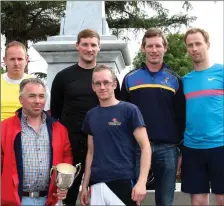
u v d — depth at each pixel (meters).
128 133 3.11
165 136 3.51
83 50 3.80
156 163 3.53
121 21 15.39
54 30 15.55
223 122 3.54
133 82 3.60
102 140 3.09
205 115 3.51
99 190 3.04
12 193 3.07
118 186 3.02
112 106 3.15
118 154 3.06
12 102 3.77
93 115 3.17
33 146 3.19
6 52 3.88
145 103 3.53
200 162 3.56
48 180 3.21
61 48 5.35
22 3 14.59
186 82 3.67
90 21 6.04
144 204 4.67
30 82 3.22
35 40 15.91
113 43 5.19
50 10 15.47
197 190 3.55
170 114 3.56
